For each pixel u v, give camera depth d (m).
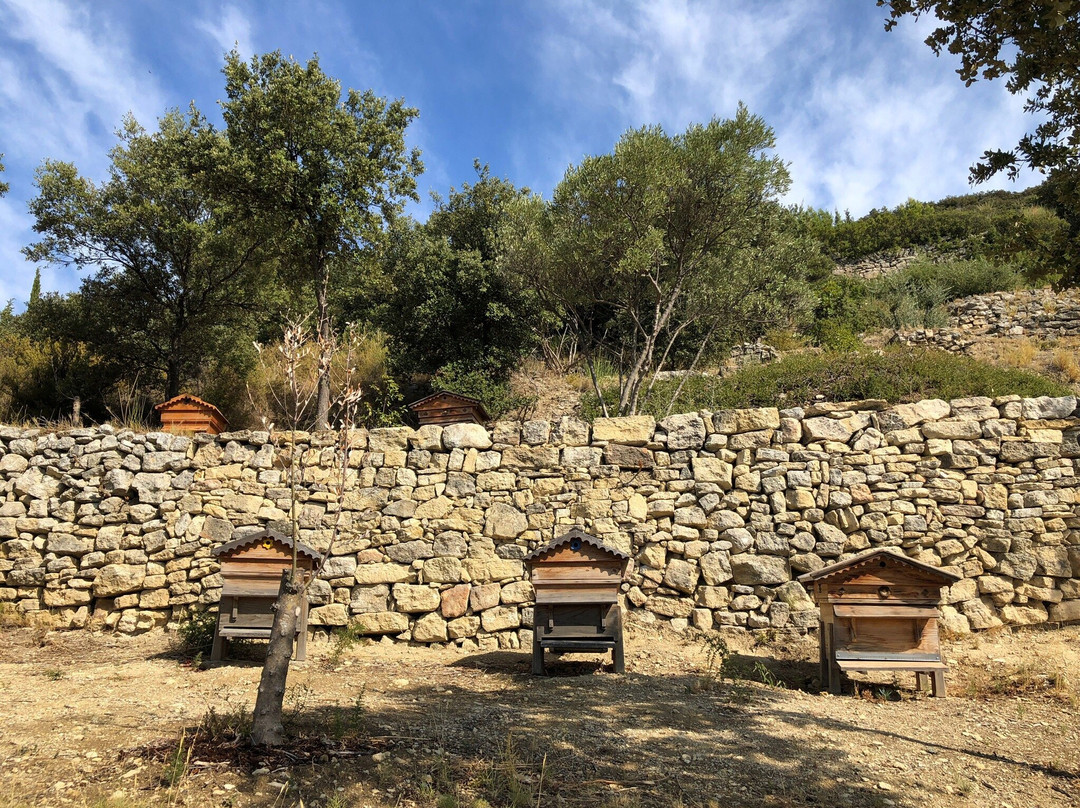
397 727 4.81
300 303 15.45
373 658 7.28
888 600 5.97
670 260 11.81
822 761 4.41
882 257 24.69
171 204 14.72
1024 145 4.90
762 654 7.13
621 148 10.48
